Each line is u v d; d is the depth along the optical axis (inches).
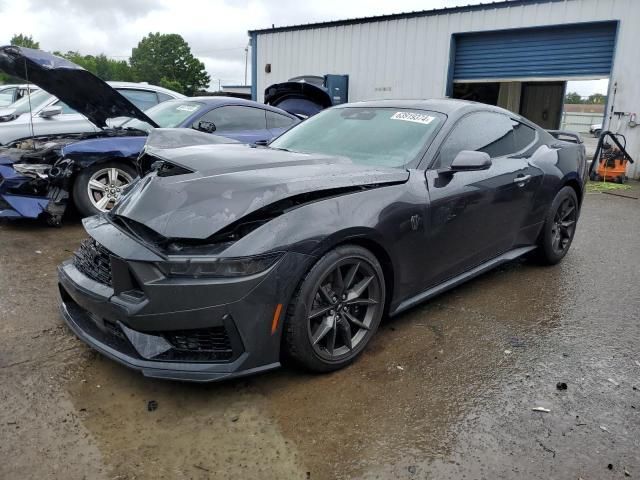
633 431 95.4
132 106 235.0
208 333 97.8
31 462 83.7
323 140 149.4
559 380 112.2
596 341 130.9
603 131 439.8
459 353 122.8
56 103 308.2
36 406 98.0
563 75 486.3
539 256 186.9
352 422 96.4
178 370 95.9
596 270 187.6
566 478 83.4
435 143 136.1
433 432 94.1
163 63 3560.5
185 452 87.6
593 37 464.8
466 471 84.7
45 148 217.5
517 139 172.4
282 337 103.2
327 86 566.6
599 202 335.3
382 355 120.9
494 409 101.3
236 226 98.1
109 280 104.1
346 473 83.8
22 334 125.0
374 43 569.9
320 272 103.4
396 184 122.0
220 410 98.9
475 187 141.5
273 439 91.4
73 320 115.0
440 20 529.0
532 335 133.3
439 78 540.4
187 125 255.0
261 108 291.0
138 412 97.7
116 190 228.1
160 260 94.7
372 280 116.2
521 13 486.3
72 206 235.0
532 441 92.2
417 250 126.0
